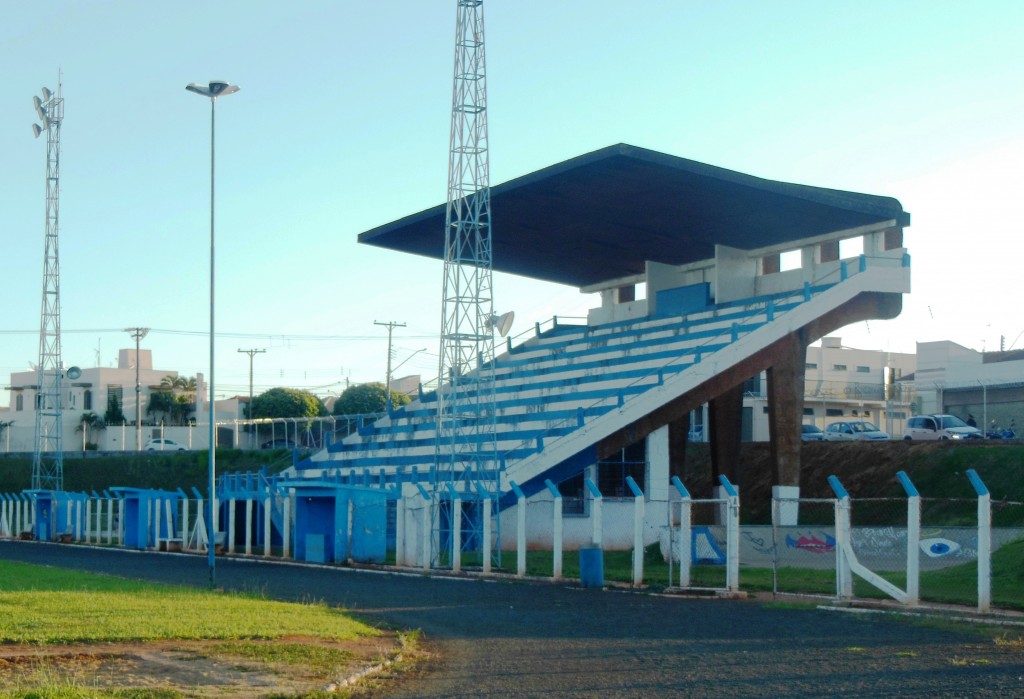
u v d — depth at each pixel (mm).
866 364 97312
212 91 31781
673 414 42281
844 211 44000
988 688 12414
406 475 43969
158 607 18984
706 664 14406
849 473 51656
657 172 40031
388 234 51562
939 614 19609
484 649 16016
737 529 24359
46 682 11562
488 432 46250
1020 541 26984
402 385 122875
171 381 128875
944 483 47156
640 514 26562
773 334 43656
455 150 38000
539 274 60562
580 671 13930
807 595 23578
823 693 12211
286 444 89188
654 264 56375
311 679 12758
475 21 38562
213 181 32125
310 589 26094
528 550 39281
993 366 71312
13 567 31000
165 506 46906
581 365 51469
